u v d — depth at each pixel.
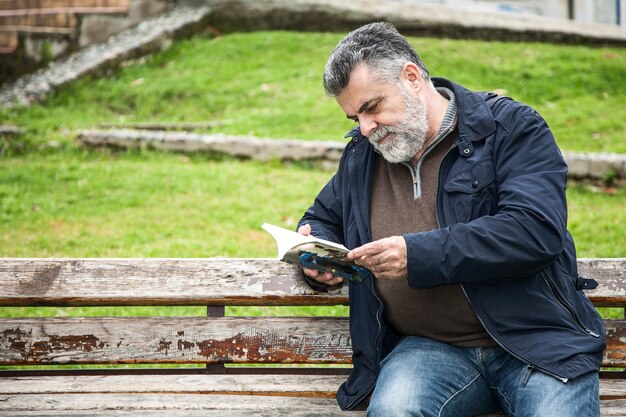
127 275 3.84
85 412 3.48
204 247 7.44
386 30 3.55
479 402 3.44
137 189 9.37
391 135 3.46
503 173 3.39
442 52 14.18
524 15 16.22
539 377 3.17
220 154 10.70
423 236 3.21
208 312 3.96
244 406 3.54
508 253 3.17
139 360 3.85
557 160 3.38
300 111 12.08
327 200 3.91
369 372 3.56
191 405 3.54
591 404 3.10
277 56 14.30
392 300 3.54
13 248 7.37
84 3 15.77
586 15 16.52
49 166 10.15
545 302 3.29
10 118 12.11
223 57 14.36
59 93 13.28
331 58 3.52
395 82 3.45
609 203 9.01
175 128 11.73
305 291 3.87
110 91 13.34
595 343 3.22
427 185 3.53
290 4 15.49
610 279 3.86
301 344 3.88
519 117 3.45
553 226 3.19
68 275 3.82
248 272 3.87
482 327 3.44
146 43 14.52
